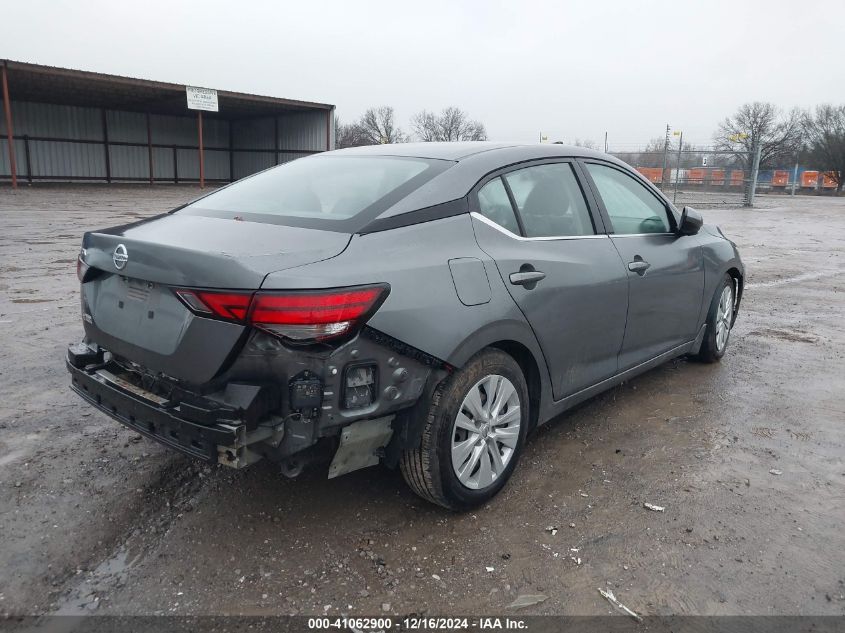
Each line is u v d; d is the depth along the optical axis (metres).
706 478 3.37
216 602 2.37
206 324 2.35
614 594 2.47
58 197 25.89
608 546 2.76
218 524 2.84
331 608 2.35
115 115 42.56
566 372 3.45
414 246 2.68
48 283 7.84
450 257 2.77
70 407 4.04
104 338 2.84
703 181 33.69
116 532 2.77
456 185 3.00
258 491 3.12
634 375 4.13
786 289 9.00
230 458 2.31
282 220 2.84
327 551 2.67
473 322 2.76
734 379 4.93
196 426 2.33
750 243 15.11
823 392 4.68
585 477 3.36
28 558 2.58
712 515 3.02
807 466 3.53
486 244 2.97
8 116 29.59
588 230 3.66
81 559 2.59
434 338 2.61
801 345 5.96
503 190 3.21
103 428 3.76
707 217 24.23
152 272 2.49
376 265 2.50
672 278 4.25
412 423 2.67
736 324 6.80
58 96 37.19
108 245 2.75
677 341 4.56
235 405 2.29
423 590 2.46
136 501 3.00
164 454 3.46
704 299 4.77
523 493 3.18
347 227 2.65
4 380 4.46
